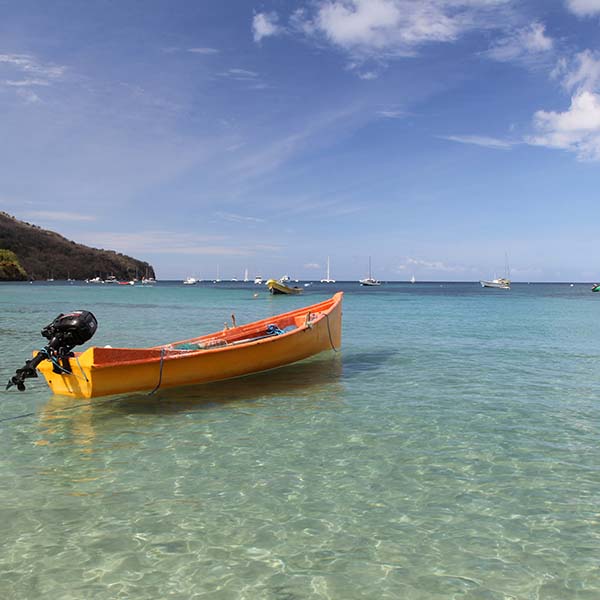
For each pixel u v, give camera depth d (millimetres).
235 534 4219
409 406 8430
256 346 10219
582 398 9000
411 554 3939
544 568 3756
